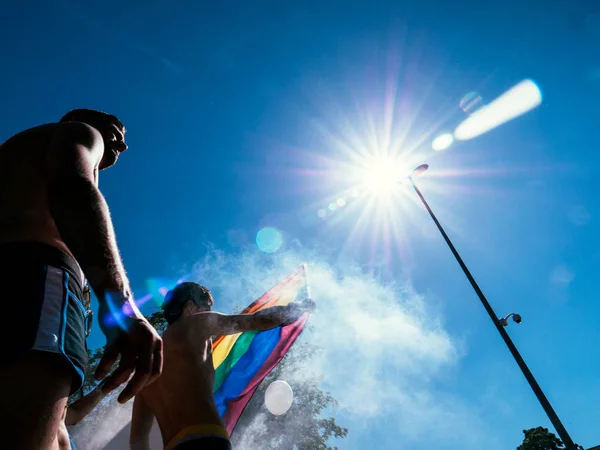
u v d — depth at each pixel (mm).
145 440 2326
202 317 2350
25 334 914
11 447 822
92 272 930
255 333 3285
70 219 967
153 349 910
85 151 1199
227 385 3016
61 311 1021
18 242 1077
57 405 917
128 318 911
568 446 10453
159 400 2121
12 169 1221
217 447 1881
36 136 1292
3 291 965
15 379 875
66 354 962
